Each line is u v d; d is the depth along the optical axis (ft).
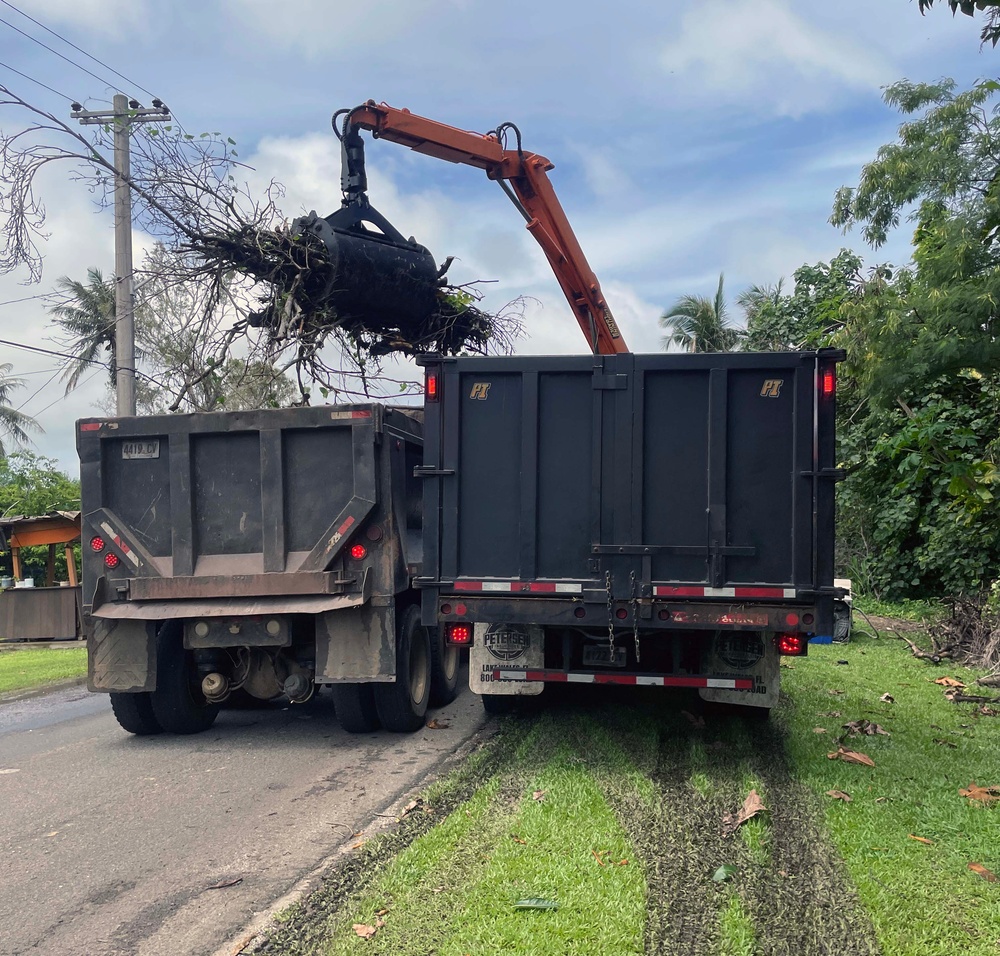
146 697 24.53
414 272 28.22
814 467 18.38
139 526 23.45
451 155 29.37
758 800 16.02
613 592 18.89
